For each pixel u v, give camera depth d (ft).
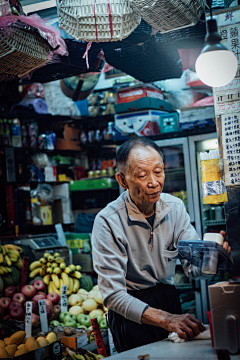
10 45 5.33
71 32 5.29
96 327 7.75
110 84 15.90
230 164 5.63
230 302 3.92
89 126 17.11
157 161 5.16
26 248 11.92
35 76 8.13
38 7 7.66
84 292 11.45
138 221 5.50
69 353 7.10
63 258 12.59
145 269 5.72
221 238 4.85
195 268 5.42
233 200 5.60
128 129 13.21
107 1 5.04
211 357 3.73
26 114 13.98
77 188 15.25
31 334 8.70
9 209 13.16
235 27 5.60
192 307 12.14
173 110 14.17
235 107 5.61
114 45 7.03
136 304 4.84
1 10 5.20
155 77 8.89
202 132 11.90
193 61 7.55
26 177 13.78
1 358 6.35
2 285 10.06
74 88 9.87
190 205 11.96
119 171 5.54
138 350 4.31
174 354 3.94
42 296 10.30
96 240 5.51
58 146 15.71
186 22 5.26
